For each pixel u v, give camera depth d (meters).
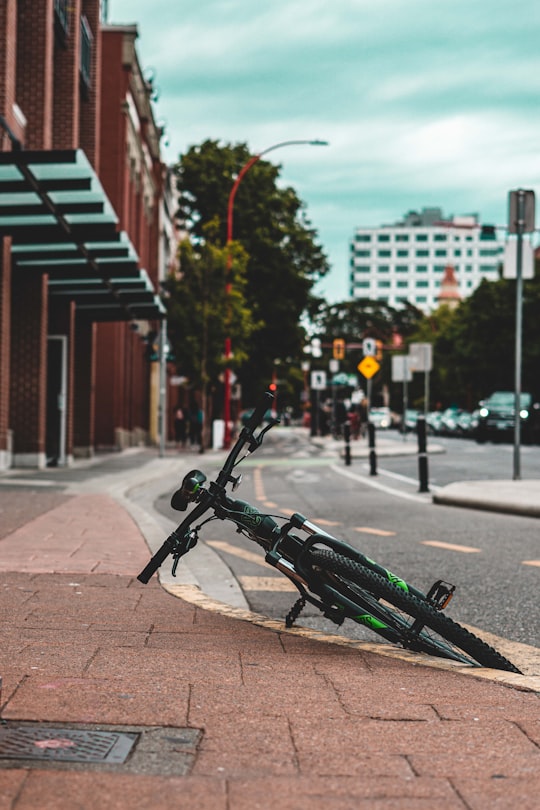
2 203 18.20
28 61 22.66
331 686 4.64
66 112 25.53
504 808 3.13
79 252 21.56
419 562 9.70
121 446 39.62
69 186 16.64
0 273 20.53
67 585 7.58
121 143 38.16
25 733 3.69
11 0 20.19
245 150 54.25
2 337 21.19
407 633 5.39
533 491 16.86
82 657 5.04
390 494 18.92
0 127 19.70
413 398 111.44
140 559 9.23
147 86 46.94
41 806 3.01
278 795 3.19
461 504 15.95
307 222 55.44
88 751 3.52
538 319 67.19
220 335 39.75
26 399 23.50
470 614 7.20
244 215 52.59
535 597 7.83
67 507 14.13
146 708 4.09
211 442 46.56
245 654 5.34
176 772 3.37
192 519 5.68
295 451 41.06
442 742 3.79
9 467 22.78
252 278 52.94
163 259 61.94
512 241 20.09
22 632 5.72
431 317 119.12
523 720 4.13
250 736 3.80
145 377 52.03
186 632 5.93
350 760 3.56
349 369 115.69
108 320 29.58
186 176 53.72
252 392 57.28
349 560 5.43
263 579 8.78
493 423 46.75
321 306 55.59
